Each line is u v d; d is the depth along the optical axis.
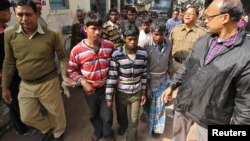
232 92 1.61
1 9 2.48
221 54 1.58
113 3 10.11
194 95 1.81
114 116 3.45
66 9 6.23
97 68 2.35
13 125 2.94
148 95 2.77
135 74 2.42
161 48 2.65
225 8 1.48
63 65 2.50
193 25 3.14
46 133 2.94
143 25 3.03
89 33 2.21
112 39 3.92
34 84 2.39
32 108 2.49
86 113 3.58
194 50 1.86
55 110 2.58
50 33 2.30
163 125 2.86
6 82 2.40
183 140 2.37
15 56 2.27
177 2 13.77
